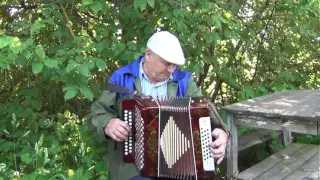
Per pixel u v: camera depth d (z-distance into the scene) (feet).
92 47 9.61
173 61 8.33
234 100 16.16
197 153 8.08
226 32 11.52
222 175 12.20
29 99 11.12
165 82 8.96
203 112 8.10
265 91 14.76
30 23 9.71
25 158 9.16
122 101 8.30
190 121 8.06
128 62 9.95
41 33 10.74
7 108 10.90
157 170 8.07
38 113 11.37
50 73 9.00
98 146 10.10
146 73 8.86
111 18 10.97
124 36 11.06
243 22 14.28
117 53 9.87
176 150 8.09
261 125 10.60
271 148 13.91
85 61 9.02
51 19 9.44
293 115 9.79
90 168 9.09
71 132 10.94
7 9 11.43
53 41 10.83
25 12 11.30
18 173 9.06
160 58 8.38
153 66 8.56
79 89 8.80
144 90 8.86
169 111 8.05
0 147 10.00
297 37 16.21
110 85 8.84
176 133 8.07
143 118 8.03
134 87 8.86
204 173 8.10
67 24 10.43
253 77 16.51
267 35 16.20
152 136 8.03
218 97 16.35
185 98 8.23
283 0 14.24
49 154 9.87
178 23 10.53
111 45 10.08
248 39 14.58
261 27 15.69
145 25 10.96
